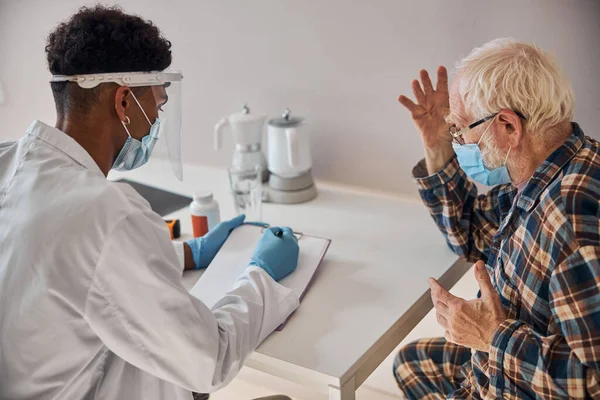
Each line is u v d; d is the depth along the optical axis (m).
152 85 1.27
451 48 1.94
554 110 1.25
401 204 2.06
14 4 2.61
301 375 1.33
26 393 1.12
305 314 1.48
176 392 1.28
